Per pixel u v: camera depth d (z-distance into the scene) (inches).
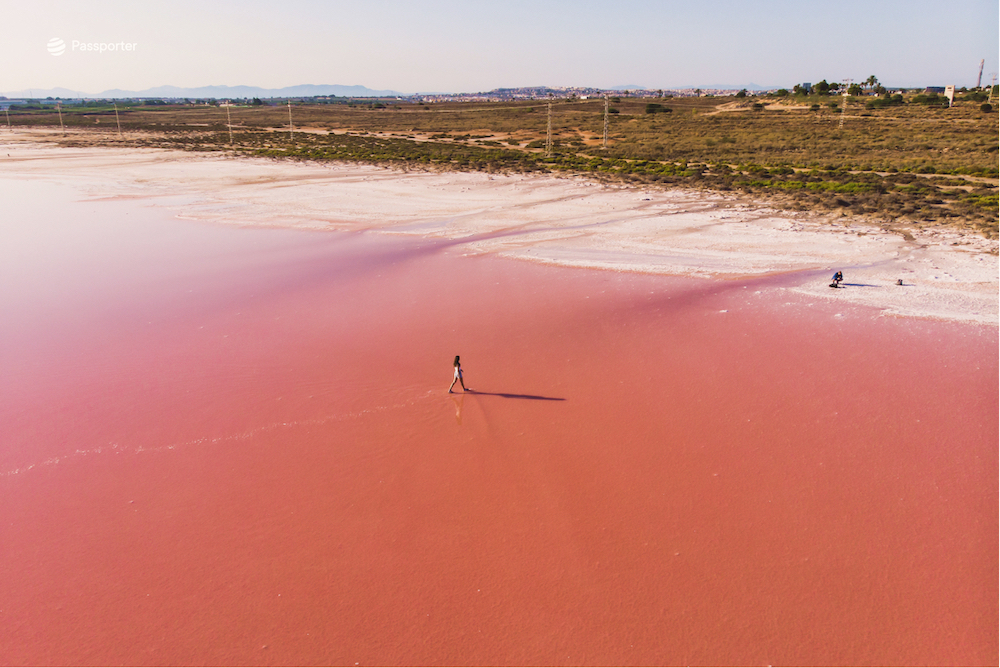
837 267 1087.0
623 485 487.2
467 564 406.9
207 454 529.7
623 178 2160.4
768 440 550.3
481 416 590.6
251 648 347.6
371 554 415.2
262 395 633.6
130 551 418.0
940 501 466.3
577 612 370.6
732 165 2476.6
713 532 434.6
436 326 828.6
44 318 859.4
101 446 543.2
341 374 681.0
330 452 531.8
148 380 668.1
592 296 951.0
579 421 581.9
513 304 916.6
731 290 971.9
